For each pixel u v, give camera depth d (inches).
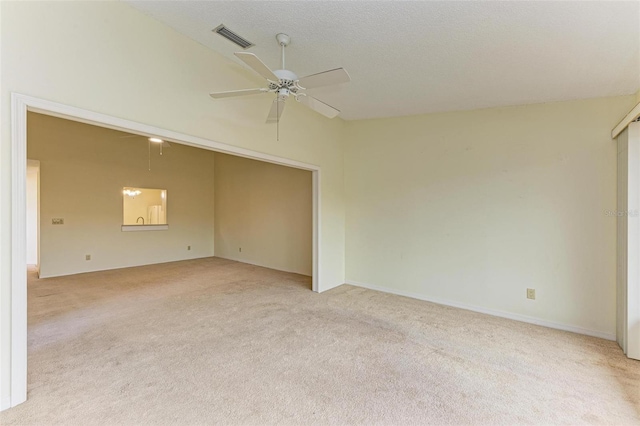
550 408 72.3
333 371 87.7
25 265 70.7
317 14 82.9
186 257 274.2
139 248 242.1
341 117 174.4
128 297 157.3
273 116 118.5
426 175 156.9
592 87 110.2
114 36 85.6
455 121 147.8
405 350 101.3
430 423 66.9
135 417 67.3
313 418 68.0
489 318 132.9
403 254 165.5
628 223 99.1
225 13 87.1
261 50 102.9
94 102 81.7
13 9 68.1
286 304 148.9
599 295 115.4
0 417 66.0
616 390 79.5
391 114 162.7
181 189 269.9
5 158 67.0
